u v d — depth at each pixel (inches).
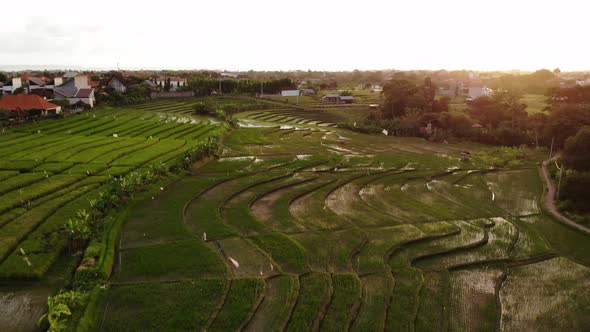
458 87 7504.9
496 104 4473.4
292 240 1550.2
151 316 1071.6
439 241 1625.2
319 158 2920.8
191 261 1354.6
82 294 1111.0
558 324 1145.4
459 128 4128.9
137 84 6953.7
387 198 2134.6
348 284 1262.3
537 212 2007.9
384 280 1312.7
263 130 4178.2
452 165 2881.4
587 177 2000.5
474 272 1418.6
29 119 3720.5
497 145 3841.0
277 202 2003.0
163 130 3730.3
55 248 1352.1
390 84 5177.2
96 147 2810.0
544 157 3211.1
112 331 1016.2
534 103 5885.8
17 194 1788.9
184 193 2031.3
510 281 1373.0
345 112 5738.2
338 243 1555.1
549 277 1402.6
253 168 2603.3
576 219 1863.9
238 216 1787.6
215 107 5201.8
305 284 1259.8
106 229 1535.4
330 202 2055.9
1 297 1138.7
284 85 7504.9
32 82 5910.4
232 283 1237.1
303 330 1051.9
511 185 2466.8
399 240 1601.9
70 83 5255.9
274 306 1143.0
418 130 4284.0
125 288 1192.2
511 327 1131.3
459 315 1163.9
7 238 1391.5
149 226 1622.8
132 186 1877.5
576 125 3316.9
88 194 1852.9
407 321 1114.7
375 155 3147.1
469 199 2174.0
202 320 1061.8
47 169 2191.2
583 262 1508.4
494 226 1817.2
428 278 1357.0
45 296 1147.3
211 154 2856.8
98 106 5073.8
